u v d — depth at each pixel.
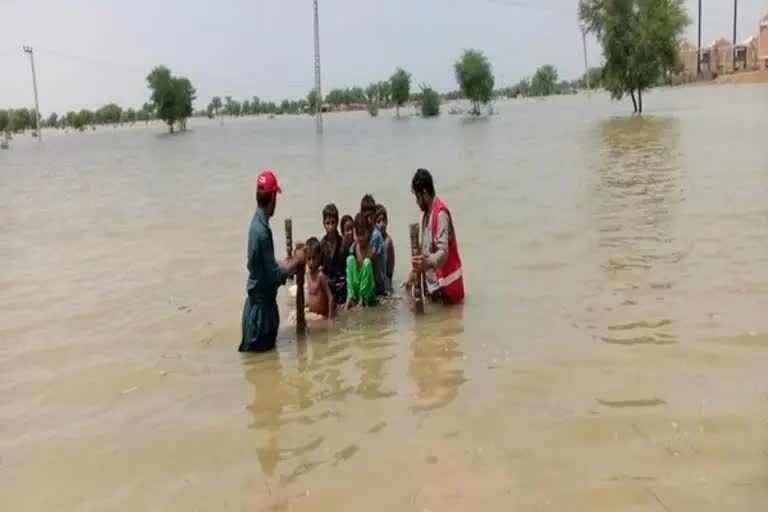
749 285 9.47
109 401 7.14
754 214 14.03
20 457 6.04
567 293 9.81
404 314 9.54
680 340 7.69
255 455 5.84
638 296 9.39
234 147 52.72
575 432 5.83
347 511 4.94
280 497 5.18
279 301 10.67
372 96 130.12
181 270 12.79
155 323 9.67
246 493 5.26
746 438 5.55
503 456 5.54
